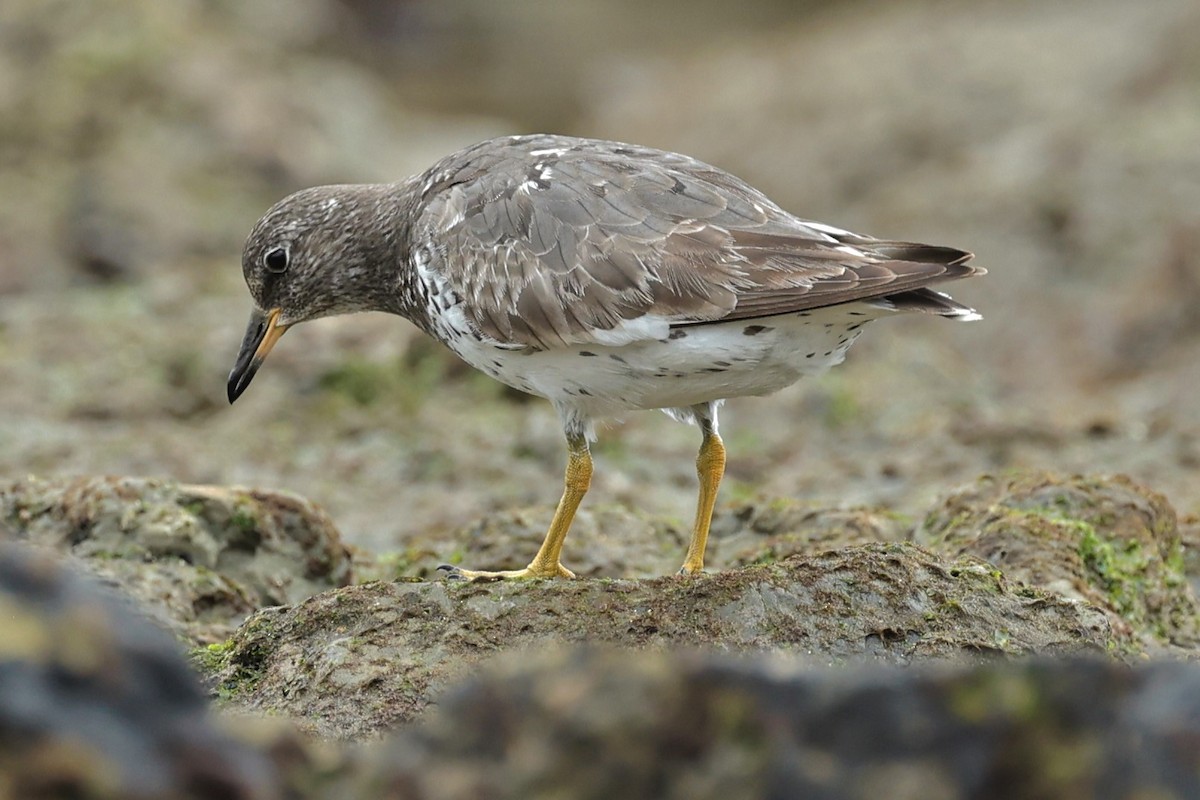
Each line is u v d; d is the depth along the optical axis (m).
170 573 11.59
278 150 29.14
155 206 26.77
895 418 18.97
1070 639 9.48
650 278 10.31
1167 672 5.65
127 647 5.45
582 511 13.34
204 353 19.72
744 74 38.41
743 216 10.53
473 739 5.69
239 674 9.62
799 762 5.47
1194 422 17.89
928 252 10.23
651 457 17.14
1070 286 24.36
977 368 23.06
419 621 9.41
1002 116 31.89
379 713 8.69
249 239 12.80
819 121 34.09
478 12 47.72
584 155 11.16
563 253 10.62
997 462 16.50
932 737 5.50
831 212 30.55
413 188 12.05
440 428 18.14
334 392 19.16
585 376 10.72
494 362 11.13
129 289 22.48
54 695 5.19
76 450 17.41
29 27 29.44
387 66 44.28
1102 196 25.39
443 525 15.47
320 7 40.31
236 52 31.41
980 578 9.70
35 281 24.94
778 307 10.00
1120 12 36.50
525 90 42.47
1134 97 30.41
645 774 5.51
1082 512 12.09
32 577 5.50
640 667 5.76
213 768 5.31
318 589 12.38
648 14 48.84
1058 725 5.49
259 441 17.97
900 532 13.08
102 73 28.78
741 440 18.09
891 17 41.62
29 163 27.22
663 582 9.49
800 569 9.43
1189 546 13.13
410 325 20.02
